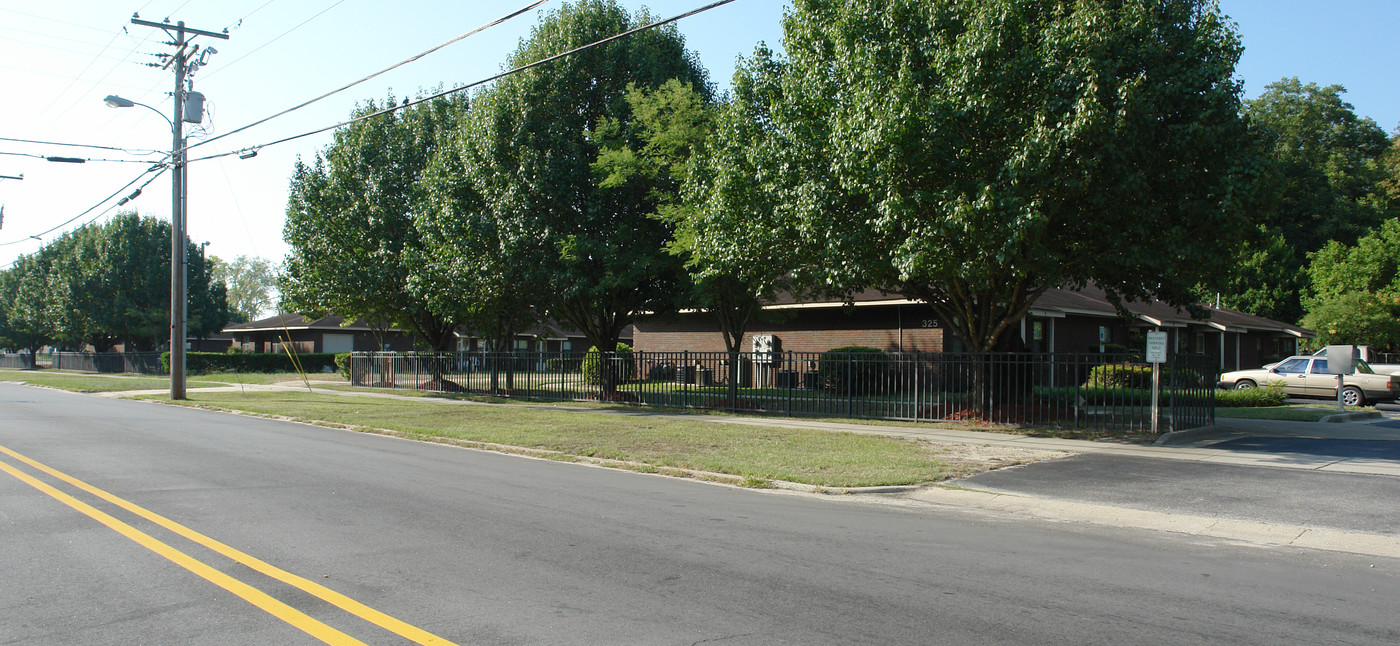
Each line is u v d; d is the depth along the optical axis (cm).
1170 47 1339
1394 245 3709
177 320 2583
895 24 1405
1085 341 3056
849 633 484
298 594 551
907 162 1310
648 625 495
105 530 730
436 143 2905
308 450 1338
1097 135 1207
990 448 1349
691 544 709
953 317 1923
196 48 2508
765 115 1753
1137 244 1369
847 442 1420
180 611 515
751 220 1680
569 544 701
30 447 1297
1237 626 505
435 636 473
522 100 2233
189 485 968
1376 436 1493
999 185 1270
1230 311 3941
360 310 3092
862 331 2827
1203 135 1280
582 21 2258
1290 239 4841
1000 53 1296
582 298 2388
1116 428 1566
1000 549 710
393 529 749
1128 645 469
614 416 1941
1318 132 5434
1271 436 1502
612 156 2034
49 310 6022
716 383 2850
